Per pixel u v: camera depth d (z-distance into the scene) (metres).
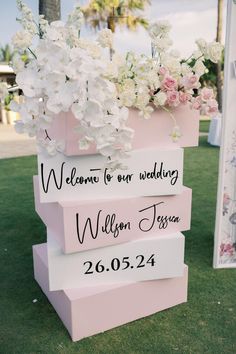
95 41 1.51
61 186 1.69
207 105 1.69
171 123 1.79
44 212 2.06
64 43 1.31
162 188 1.85
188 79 1.60
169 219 1.95
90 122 1.21
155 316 2.01
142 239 1.90
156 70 1.60
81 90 1.18
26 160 6.42
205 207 3.88
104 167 1.47
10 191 4.45
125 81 1.54
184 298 2.12
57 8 3.52
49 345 1.76
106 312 1.86
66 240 1.70
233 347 1.75
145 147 1.78
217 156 6.79
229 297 2.19
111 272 1.88
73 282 1.83
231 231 2.53
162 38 1.56
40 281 2.27
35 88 1.26
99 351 1.72
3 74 8.38
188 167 5.83
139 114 1.63
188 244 2.95
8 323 1.93
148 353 1.71
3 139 9.30
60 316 1.95
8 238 3.07
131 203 1.81
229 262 2.59
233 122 2.37
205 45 1.59
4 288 2.28
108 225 1.78
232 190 2.46
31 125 1.37
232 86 2.30
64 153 1.61
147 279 1.95
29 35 1.36
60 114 1.57
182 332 1.86
